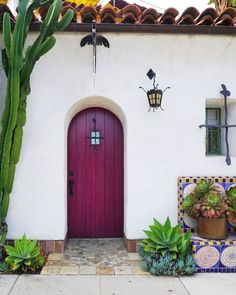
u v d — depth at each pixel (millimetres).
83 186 5438
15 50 3992
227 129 4820
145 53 4730
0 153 4211
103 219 5461
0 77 4656
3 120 4180
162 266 4016
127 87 4715
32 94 4637
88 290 3600
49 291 3564
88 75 4684
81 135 5441
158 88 4734
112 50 4699
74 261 4410
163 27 4523
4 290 3568
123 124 5199
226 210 4281
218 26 4578
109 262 4391
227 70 4816
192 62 4777
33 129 4633
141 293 3551
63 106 4664
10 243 4582
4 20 3938
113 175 5469
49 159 4648
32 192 4629
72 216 5414
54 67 4656
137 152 4723
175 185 4754
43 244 4656
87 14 4445
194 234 4590
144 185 4727
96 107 5453
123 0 6809
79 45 4676
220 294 3545
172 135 4750
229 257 4188
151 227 4332
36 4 4020
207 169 4770
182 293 3559
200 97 4781
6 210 4301
